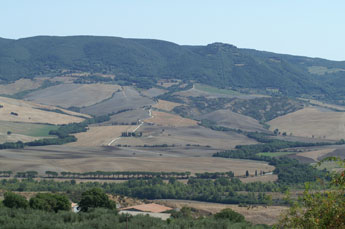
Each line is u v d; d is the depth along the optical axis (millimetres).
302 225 39969
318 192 40438
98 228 104375
